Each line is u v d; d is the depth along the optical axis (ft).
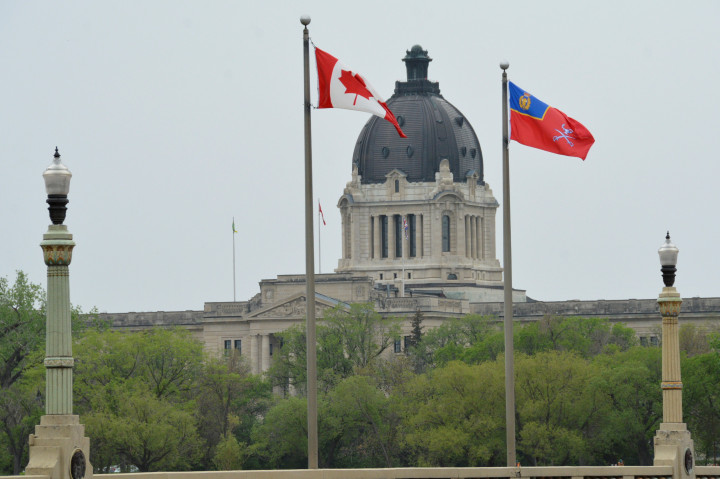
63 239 625.82
